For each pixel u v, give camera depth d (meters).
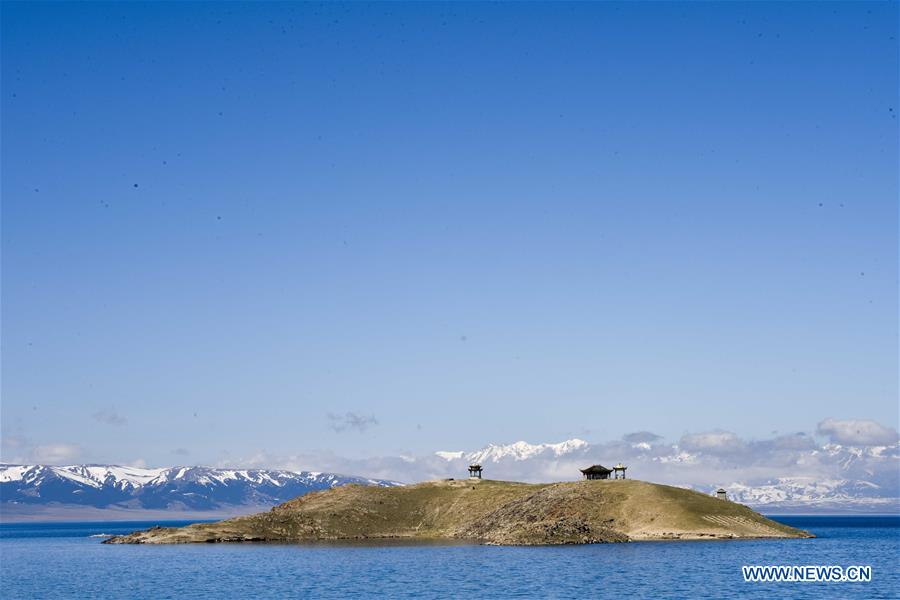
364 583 137.38
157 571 167.00
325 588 132.62
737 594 122.50
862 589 127.88
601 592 124.38
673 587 128.75
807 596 120.75
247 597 125.81
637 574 144.00
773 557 173.38
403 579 141.62
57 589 142.75
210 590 134.25
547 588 128.62
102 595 133.00
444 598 120.56
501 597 120.69
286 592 129.75
